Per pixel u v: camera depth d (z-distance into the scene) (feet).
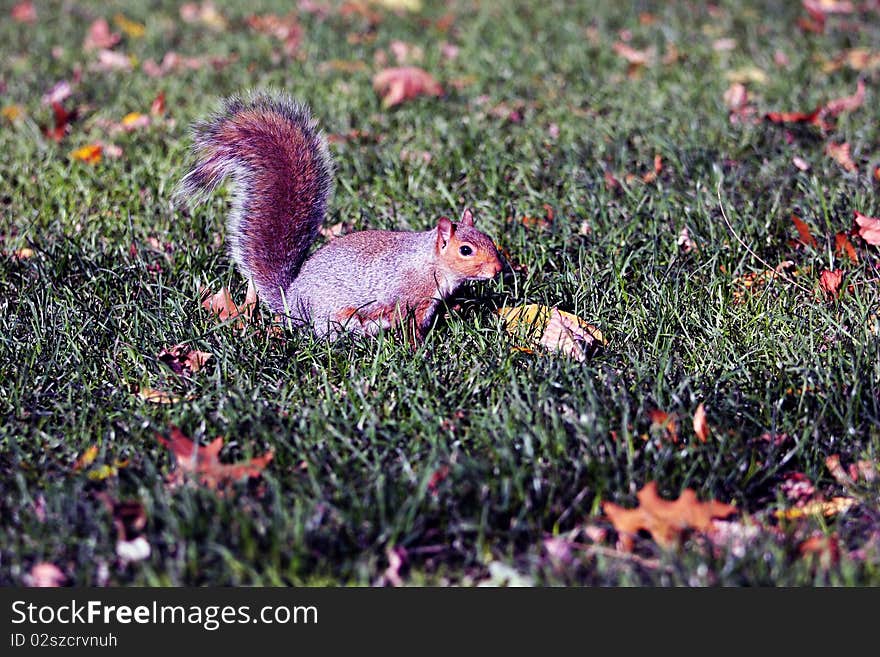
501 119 38.29
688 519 17.75
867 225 26.94
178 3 58.29
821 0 52.37
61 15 55.98
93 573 17.40
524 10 54.08
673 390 21.27
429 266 23.12
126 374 22.65
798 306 24.88
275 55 47.88
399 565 17.56
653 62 44.75
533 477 18.84
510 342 23.32
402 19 53.31
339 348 23.58
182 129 37.52
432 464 19.10
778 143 34.47
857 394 20.70
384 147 35.47
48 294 25.50
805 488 19.47
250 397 21.48
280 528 17.49
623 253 27.27
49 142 36.88
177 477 19.02
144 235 29.81
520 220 29.66
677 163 32.65
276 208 24.39
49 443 20.53
